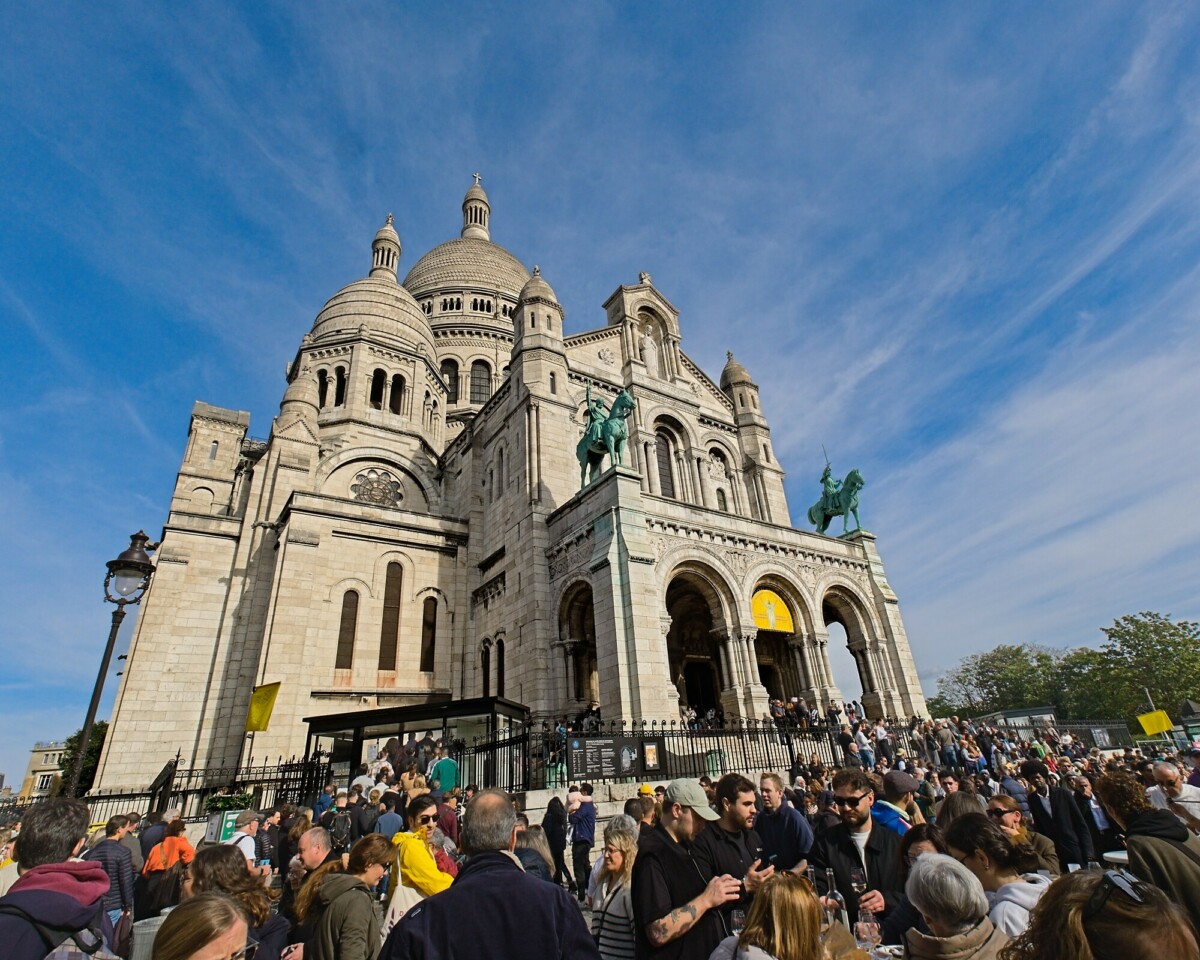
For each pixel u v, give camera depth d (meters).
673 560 26.98
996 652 89.88
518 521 32.44
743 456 43.78
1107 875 3.35
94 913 4.47
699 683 33.38
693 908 5.32
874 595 33.66
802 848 7.84
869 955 5.16
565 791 17.28
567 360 37.31
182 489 41.53
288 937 6.64
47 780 92.62
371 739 25.23
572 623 28.94
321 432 41.22
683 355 44.09
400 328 47.72
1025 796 13.88
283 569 30.98
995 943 4.21
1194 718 43.28
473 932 3.85
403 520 35.78
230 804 22.95
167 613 32.03
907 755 23.34
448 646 34.69
